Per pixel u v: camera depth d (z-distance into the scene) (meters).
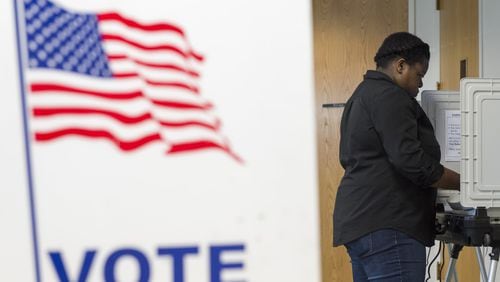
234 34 1.53
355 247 6.67
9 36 1.48
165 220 1.53
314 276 1.56
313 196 1.55
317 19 15.02
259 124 1.54
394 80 6.96
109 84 1.50
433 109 7.99
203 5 1.52
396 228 6.41
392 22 15.07
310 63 1.54
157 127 1.52
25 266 1.50
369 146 6.59
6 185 1.49
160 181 1.52
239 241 1.55
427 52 7.05
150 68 1.51
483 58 10.91
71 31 1.49
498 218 6.57
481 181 6.33
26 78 1.48
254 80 1.53
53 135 1.49
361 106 6.71
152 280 1.53
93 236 1.51
